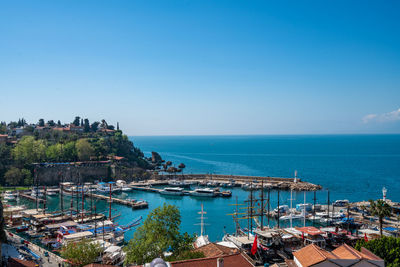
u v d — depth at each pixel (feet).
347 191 623.36
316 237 256.93
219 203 525.75
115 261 253.44
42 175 653.71
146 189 643.45
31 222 379.14
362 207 408.26
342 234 298.76
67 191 590.55
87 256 213.25
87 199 556.51
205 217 429.38
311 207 463.83
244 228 350.23
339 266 130.52
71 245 224.53
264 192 620.49
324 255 135.44
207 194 578.25
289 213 428.56
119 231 337.31
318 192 614.34
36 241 325.83
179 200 554.87
